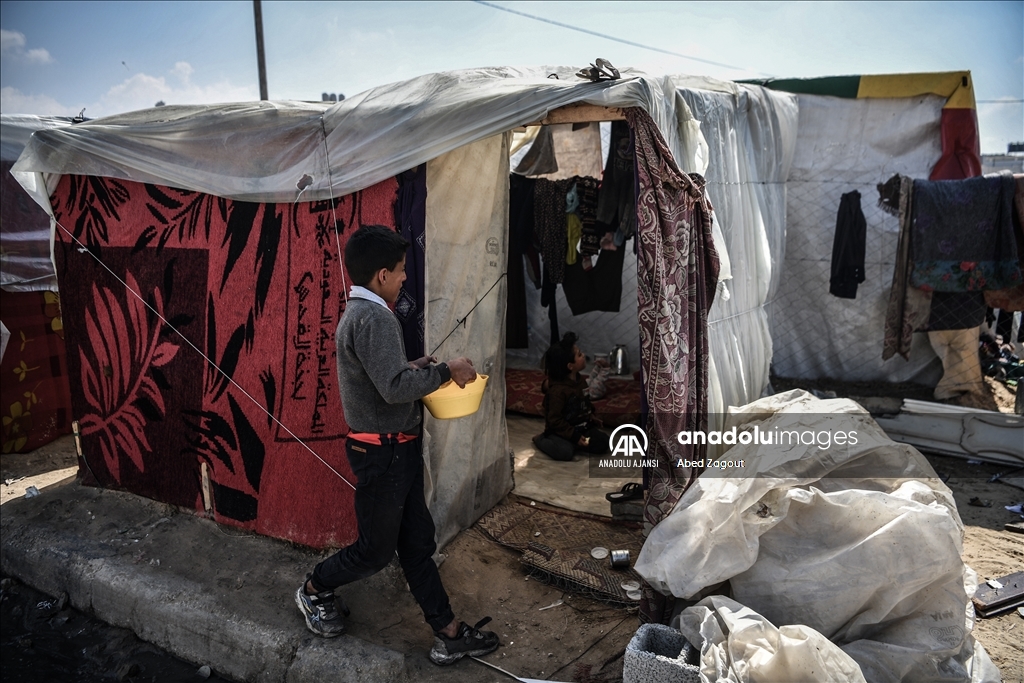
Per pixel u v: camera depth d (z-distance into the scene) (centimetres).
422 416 311
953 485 489
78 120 608
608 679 297
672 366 312
